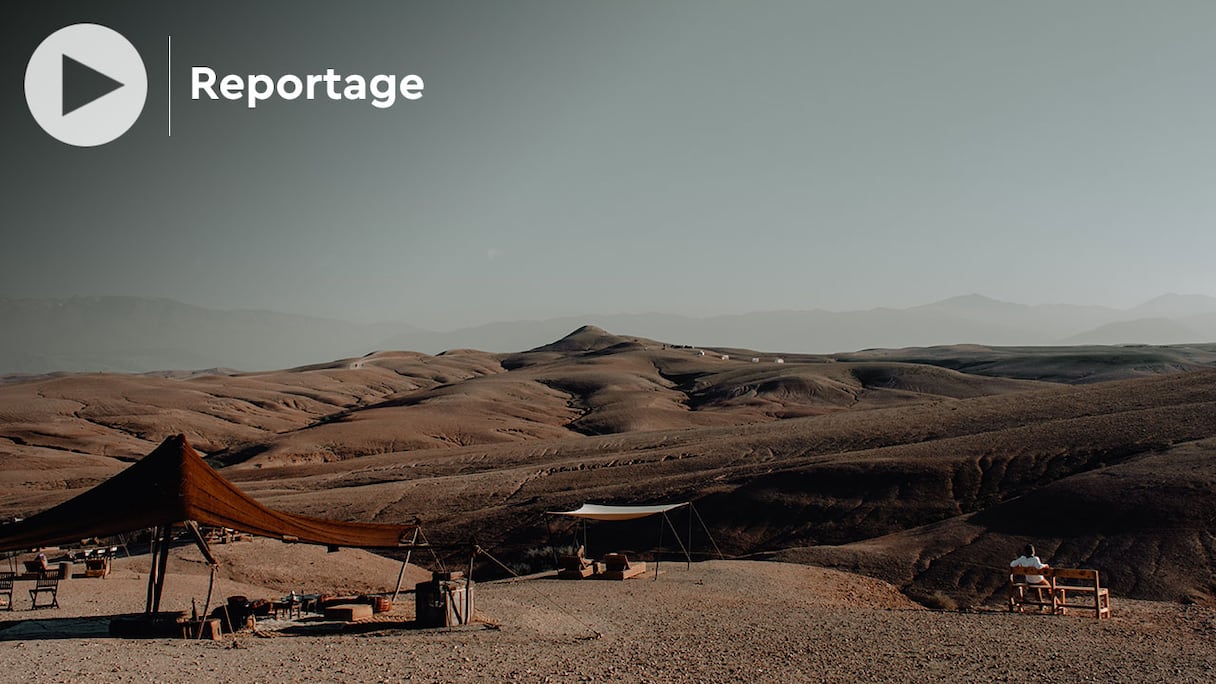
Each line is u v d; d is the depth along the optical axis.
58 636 23.45
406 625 25.97
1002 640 25.44
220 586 37.06
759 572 40.88
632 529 56.88
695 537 54.47
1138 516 42.22
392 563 48.62
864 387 182.50
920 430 74.94
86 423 158.12
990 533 44.50
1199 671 21.53
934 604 36.44
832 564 43.31
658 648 23.47
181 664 19.55
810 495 56.16
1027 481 52.69
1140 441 54.28
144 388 189.62
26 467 121.00
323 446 127.06
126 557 47.00
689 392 199.38
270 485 89.12
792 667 21.44
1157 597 35.81
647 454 81.62
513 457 94.50
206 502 24.97
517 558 55.06
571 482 72.81
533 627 26.16
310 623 26.16
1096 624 28.66
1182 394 69.69
